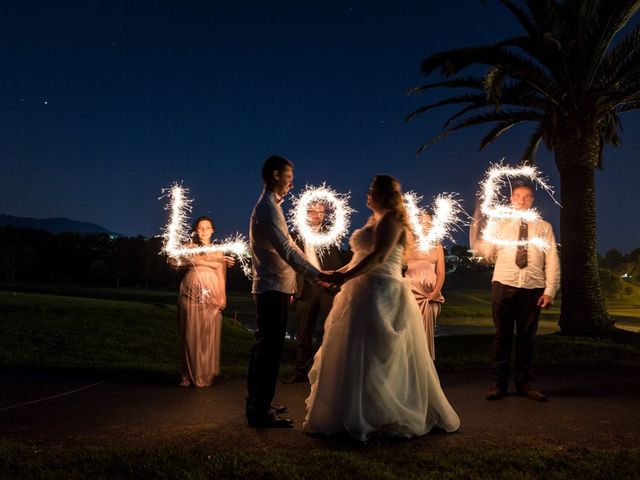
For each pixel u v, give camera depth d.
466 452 4.34
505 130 17.89
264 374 5.18
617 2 12.99
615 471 3.89
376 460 4.12
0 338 10.89
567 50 13.54
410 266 7.79
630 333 14.14
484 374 8.23
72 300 17.50
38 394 6.62
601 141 16.86
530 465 4.01
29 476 3.73
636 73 14.16
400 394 4.84
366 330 4.83
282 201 5.43
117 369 8.30
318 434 4.85
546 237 6.54
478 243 6.98
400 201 5.21
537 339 12.23
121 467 3.89
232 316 31.47
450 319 36.78
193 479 3.71
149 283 76.56
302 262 5.07
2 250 74.19
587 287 14.51
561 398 6.43
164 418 5.48
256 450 4.41
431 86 16.16
